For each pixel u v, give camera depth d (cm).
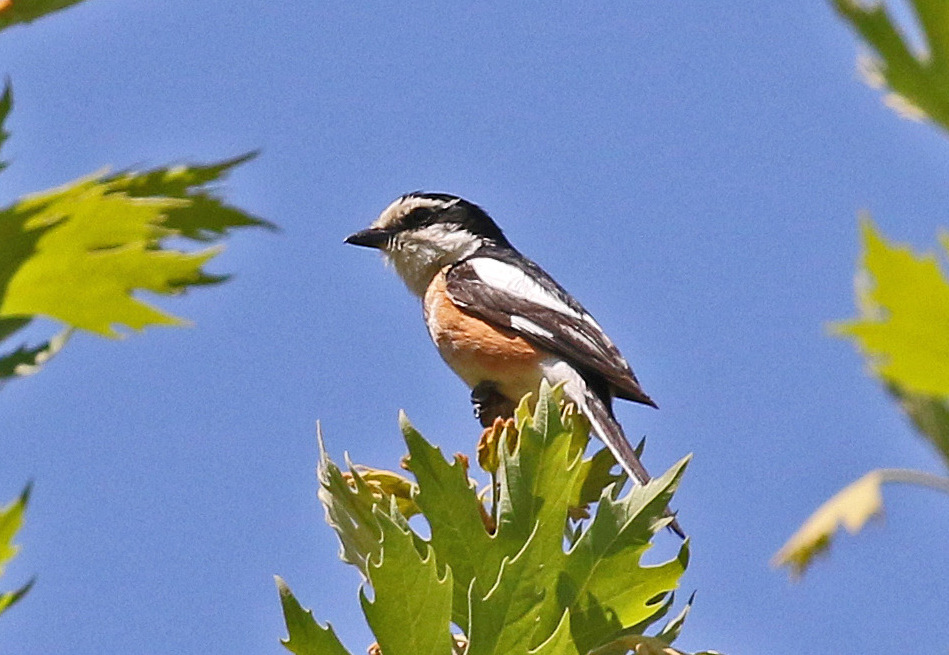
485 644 500
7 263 290
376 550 560
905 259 230
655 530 540
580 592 532
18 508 277
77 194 292
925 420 243
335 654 482
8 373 322
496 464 622
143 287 303
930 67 237
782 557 266
